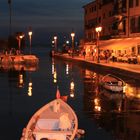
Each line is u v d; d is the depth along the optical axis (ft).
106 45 216.54
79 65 210.18
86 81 130.00
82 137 53.36
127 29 221.46
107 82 104.73
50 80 134.62
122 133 56.75
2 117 69.36
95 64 187.21
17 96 96.12
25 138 45.78
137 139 53.57
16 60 230.07
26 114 72.18
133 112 73.77
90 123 63.72
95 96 95.45
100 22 290.76
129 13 219.61
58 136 46.75
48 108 57.41
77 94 99.25
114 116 69.67
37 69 185.06
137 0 209.97
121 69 147.13
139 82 119.03
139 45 200.03
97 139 53.47
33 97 94.43
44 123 51.88
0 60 228.84
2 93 101.60
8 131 58.44
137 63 184.85
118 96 94.53
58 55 323.57
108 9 268.41
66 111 56.80
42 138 45.85
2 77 146.10
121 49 210.18
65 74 156.56
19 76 150.10
